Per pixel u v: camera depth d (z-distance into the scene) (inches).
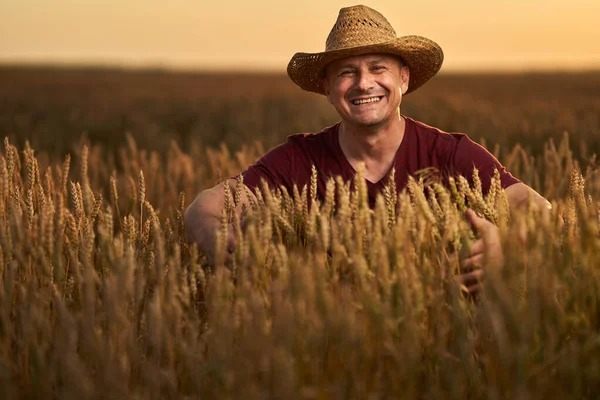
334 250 76.8
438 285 74.5
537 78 3139.8
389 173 121.5
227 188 96.9
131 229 96.2
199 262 105.3
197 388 72.8
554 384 68.6
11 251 87.6
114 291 71.6
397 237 72.3
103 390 66.3
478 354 77.6
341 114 119.9
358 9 119.3
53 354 74.0
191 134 528.7
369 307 68.2
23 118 633.6
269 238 81.5
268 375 65.6
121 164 293.1
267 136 512.7
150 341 75.0
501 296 63.7
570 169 156.5
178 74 3991.1
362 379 68.1
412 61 127.3
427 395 69.4
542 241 73.4
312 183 91.7
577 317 70.7
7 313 78.4
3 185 105.4
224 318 71.6
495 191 91.7
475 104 904.3
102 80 2265.0
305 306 67.9
